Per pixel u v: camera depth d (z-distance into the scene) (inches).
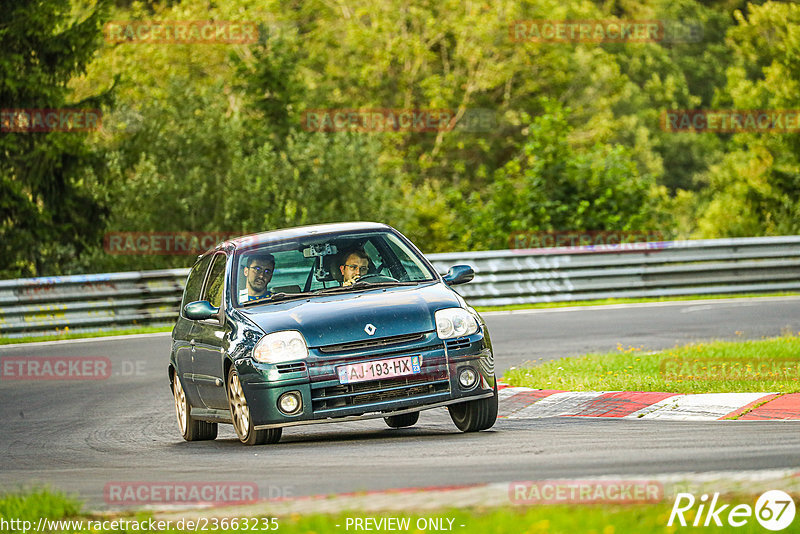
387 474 966.4
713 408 1316.4
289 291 1304.1
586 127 7741.1
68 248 4726.9
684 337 2278.5
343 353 1181.1
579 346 2197.3
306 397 1174.3
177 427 1562.5
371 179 5339.6
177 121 5039.4
